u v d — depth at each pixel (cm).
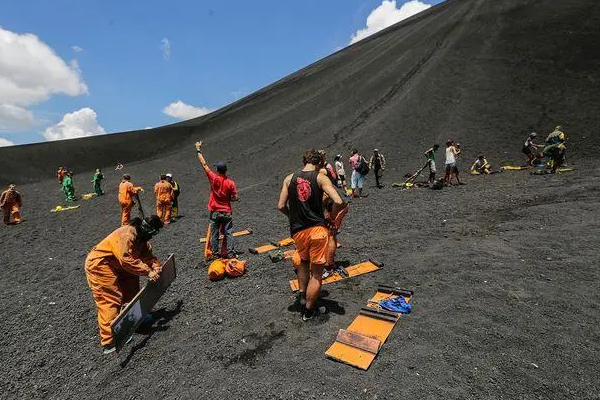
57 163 4625
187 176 2578
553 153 1209
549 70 2286
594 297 361
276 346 347
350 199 1234
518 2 3641
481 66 2681
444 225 712
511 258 483
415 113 2392
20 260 899
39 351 417
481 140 1836
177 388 308
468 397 254
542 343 302
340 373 295
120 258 392
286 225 945
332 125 2780
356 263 546
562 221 614
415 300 403
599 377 259
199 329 407
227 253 662
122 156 4903
